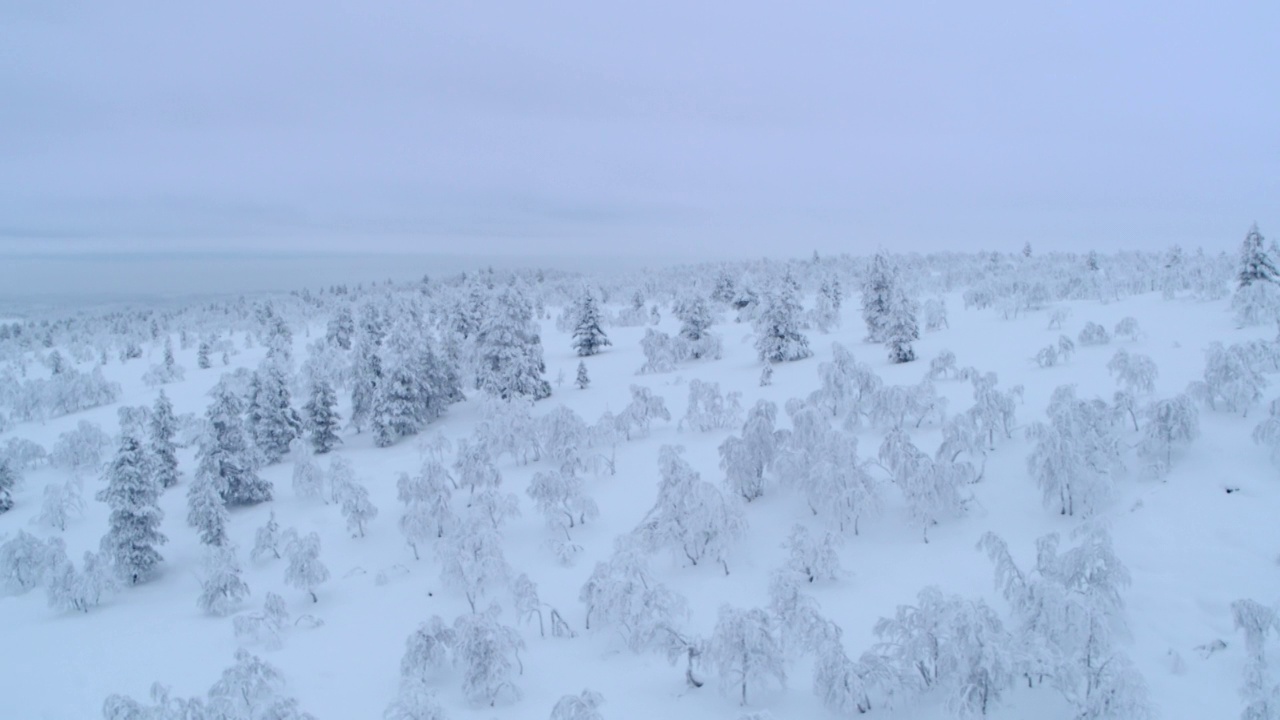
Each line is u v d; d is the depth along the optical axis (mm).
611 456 26703
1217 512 14922
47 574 21406
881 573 16250
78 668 17734
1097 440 16859
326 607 19422
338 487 25750
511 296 38188
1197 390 18906
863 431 24250
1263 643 11023
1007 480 18812
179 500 29547
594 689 14000
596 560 19516
